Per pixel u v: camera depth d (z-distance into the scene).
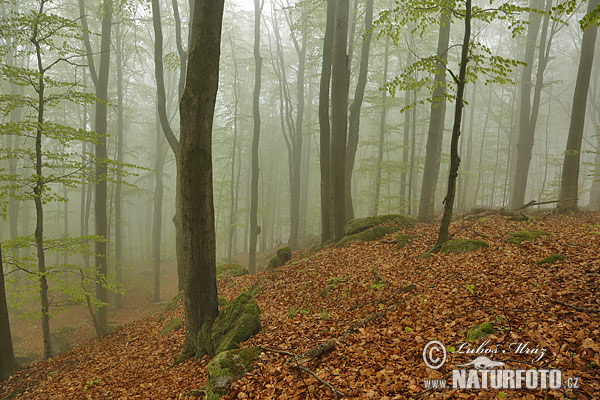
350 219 16.23
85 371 8.66
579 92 14.23
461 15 8.01
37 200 10.55
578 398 3.34
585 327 4.35
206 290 7.30
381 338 5.45
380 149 21.45
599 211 13.98
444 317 5.66
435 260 8.63
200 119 6.89
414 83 8.43
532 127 20.61
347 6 13.18
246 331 6.89
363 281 8.46
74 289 11.05
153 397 6.04
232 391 4.89
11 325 18.78
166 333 9.89
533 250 7.70
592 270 5.83
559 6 4.89
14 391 8.55
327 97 14.27
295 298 8.84
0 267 9.73
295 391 4.53
